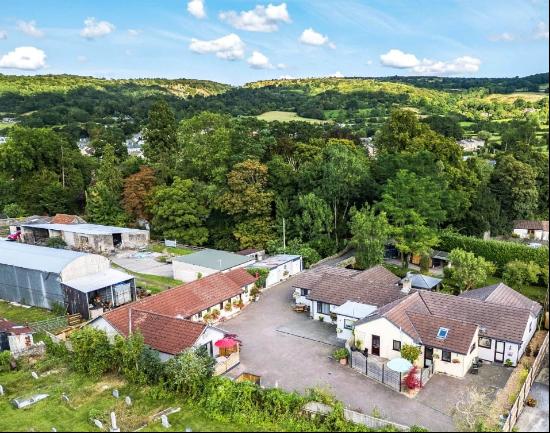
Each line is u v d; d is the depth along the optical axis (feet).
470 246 208.95
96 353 119.65
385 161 241.96
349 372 121.08
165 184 282.15
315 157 248.73
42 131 334.03
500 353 124.57
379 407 104.01
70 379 118.52
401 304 134.41
